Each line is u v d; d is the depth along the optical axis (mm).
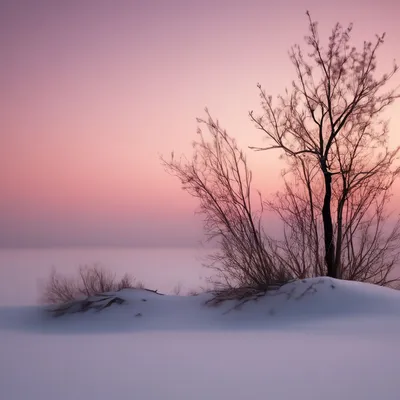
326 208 18516
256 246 18094
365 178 18906
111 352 10438
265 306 15883
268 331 13367
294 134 19172
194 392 7230
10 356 10008
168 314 16531
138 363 9227
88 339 12703
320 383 7648
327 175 18438
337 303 15242
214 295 17641
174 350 10586
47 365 9055
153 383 7711
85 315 16719
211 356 9805
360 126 18922
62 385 7629
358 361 9125
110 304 17203
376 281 19031
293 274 18547
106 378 8086
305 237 18859
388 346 10547
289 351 10125
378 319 13797
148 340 12250
